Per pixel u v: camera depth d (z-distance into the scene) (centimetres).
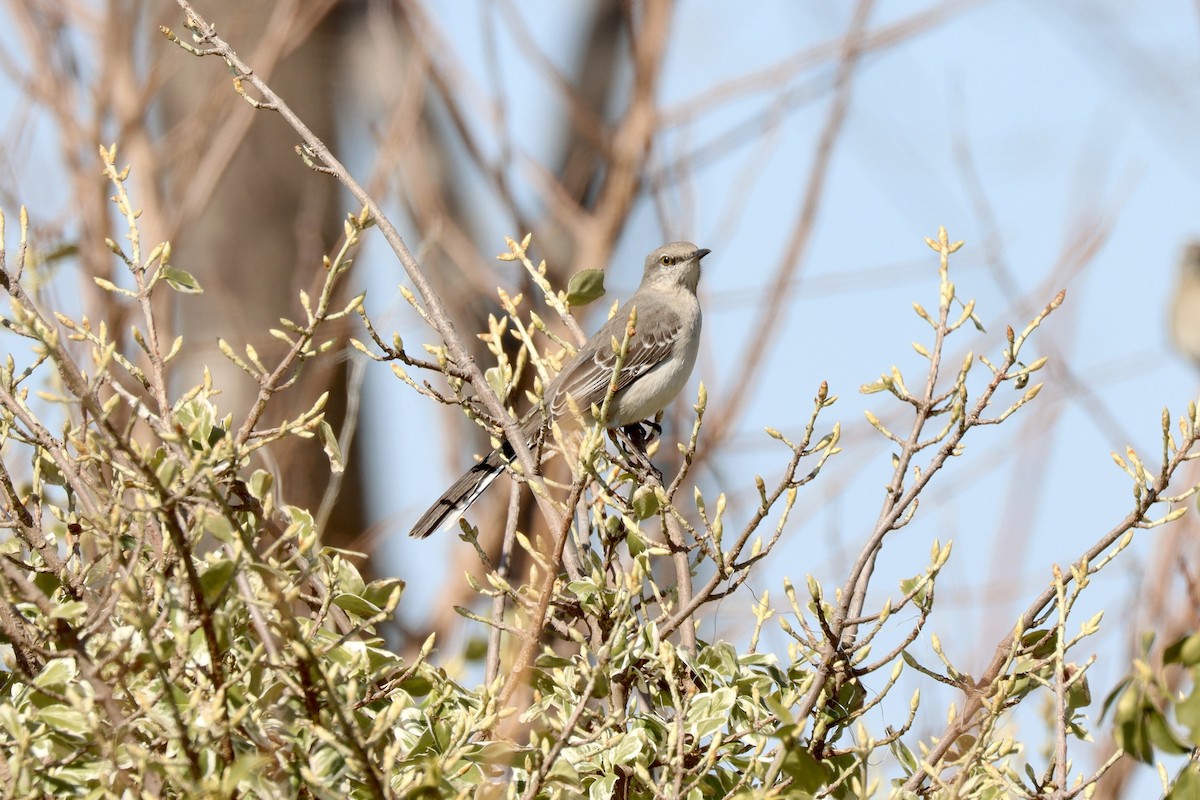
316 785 680
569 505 837
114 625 771
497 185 1645
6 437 870
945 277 840
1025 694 861
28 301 816
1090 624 770
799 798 716
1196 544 1088
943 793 757
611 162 1706
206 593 689
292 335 1620
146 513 719
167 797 731
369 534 1568
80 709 693
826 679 796
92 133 1484
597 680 825
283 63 1886
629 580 795
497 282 1633
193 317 1797
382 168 1550
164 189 1550
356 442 1783
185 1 1023
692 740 820
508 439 990
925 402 821
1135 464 777
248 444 819
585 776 839
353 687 684
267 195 1842
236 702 712
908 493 804
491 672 946
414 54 1590
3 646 851
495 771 805
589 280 1107
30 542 833
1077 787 745
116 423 1305
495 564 1545
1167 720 694
